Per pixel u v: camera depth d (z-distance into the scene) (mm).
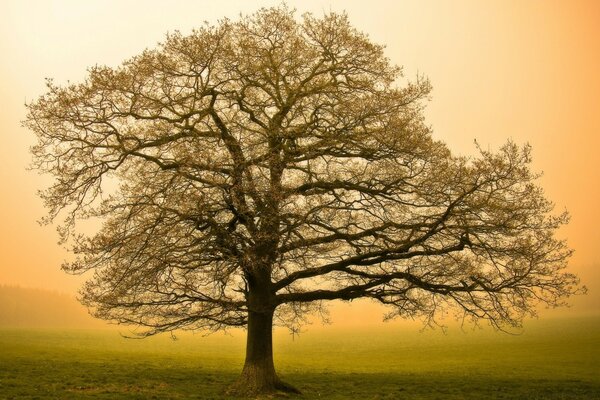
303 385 25938
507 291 19016
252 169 18453
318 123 20469
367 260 19609
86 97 17922
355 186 19609
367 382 27812
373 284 19797
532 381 29094
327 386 25766
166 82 18984
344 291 19969
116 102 18594
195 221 18234
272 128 19359
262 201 18000
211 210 18406
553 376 32531
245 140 19391
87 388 22031
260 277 19812
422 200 19250
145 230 17594
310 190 20078
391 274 19656
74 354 39062
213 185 17688
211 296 19688
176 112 18953
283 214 18172
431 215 19156
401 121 18891
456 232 18484
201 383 24656
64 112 18047
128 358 38656
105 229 18078
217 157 18125
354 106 19250
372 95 19656
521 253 18016
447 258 19266
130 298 18578
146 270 17688
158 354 44844
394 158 19547
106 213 18234
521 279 18375
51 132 18516
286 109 19906
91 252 17438
